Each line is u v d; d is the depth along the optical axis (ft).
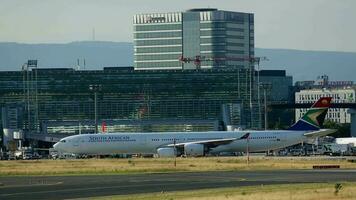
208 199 652.07
